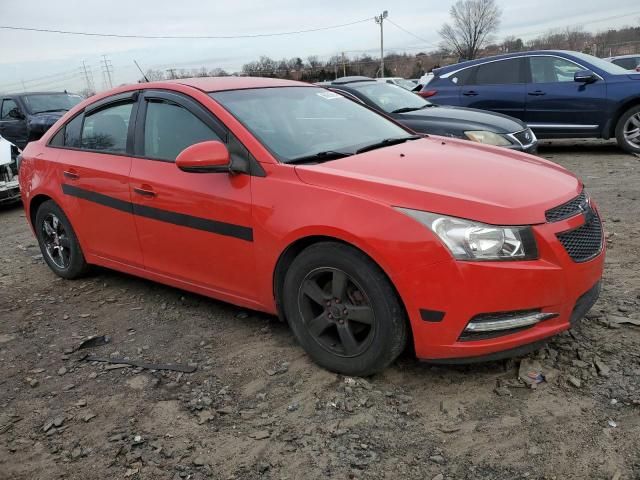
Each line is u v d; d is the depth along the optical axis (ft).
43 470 8.63
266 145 11.43
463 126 24.20
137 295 15.28
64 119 16.11
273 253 10.78
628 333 11.10
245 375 10.81
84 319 14.03
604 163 28.76
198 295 14.87
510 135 24.08
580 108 30.86
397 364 10.72
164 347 12.21
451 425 8.94
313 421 9.27
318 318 10.54
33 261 19.27
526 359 10.44
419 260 9.07
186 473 8.33
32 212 17.13
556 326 9.45
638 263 14.58
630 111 29.91
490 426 8.84
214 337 12.46
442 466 8.09
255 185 11.05
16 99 43.37
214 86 13.16
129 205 13.46
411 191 9.49
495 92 32.99
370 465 8.21
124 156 13.76
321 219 9.91
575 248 9.61
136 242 13.71
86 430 9.52
